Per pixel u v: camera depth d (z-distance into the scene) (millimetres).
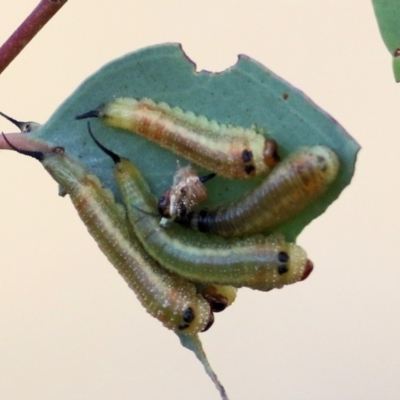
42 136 317
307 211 315
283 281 317
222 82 314
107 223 319
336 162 312
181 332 321
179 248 318
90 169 319
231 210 317
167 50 314
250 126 314
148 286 320
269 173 315
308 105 312
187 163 318
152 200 319
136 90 316
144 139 317
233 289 322
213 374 321
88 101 316
